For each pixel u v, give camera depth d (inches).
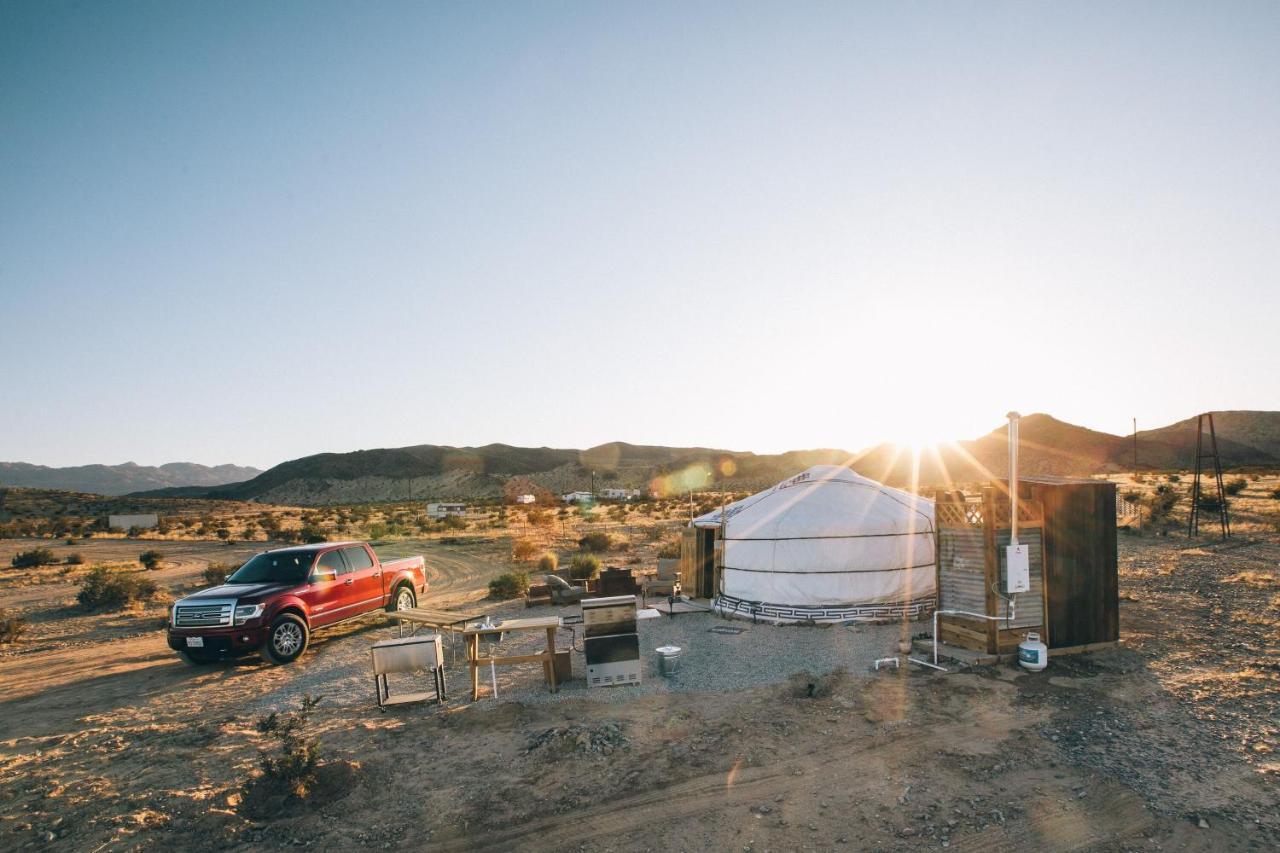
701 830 222.7
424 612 466.0
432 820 235.8
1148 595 585.0
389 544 1583.4
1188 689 337.4
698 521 657.0
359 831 231.1
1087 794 236.1
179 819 239.6
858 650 430.6
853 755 272.4
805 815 228.8
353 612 545.6
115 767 289.0
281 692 398.0
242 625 452.4
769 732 297.0
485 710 335.9
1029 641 375.9
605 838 220.4
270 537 1963.6
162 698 400.2
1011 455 383.9
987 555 398.9
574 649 476.1
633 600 380.2
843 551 529.0
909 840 211.8
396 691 386.3
